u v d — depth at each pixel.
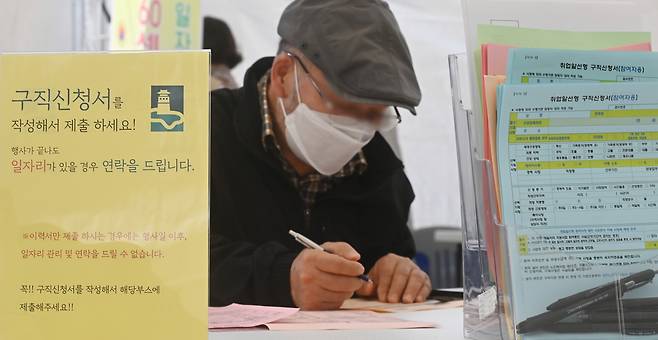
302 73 1.29
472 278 0.60
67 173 0.47
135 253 0.47
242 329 0.59
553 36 0.62
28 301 0.46
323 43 1.29
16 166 0.47
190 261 0.47
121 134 0.48
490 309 0.57
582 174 0.54
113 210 0.47
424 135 1.52
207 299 0.46
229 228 1.33
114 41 1.53
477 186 0.57
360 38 1.30
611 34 0.64
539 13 0.63
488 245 0.57
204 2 1.49
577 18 0.64
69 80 0.48
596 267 0.53
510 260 0.53
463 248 0.62
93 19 1.51
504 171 0.54
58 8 1.43
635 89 0.54
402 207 1.45
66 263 0.47
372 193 1.40
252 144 1.36
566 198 0.54
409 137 1.52
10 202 0.47
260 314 0.69
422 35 1.53
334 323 0.63
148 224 0.47
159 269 0.47
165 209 0.47
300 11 1.33
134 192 0.47
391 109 1.32
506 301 0.54
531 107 0.53
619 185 0.54
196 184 0.47
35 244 0.47
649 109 0.54
